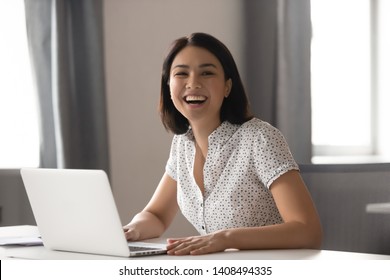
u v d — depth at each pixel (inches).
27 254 75.9
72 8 157.8
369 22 207.8
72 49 157.9
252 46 190.4
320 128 205.5
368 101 208.4
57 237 77.3
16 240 85.0
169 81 89.2
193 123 86.7
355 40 208.2
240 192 84.2
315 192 96.3
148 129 176.4
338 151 203.5
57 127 152.2
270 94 187.8
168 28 179.8
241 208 84.2
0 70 157.6
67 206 74.6
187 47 85.1
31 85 159.6
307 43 186.9
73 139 155.6
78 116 158.4
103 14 162.9
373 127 208.1
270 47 187.5
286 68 184.5
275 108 185.5
